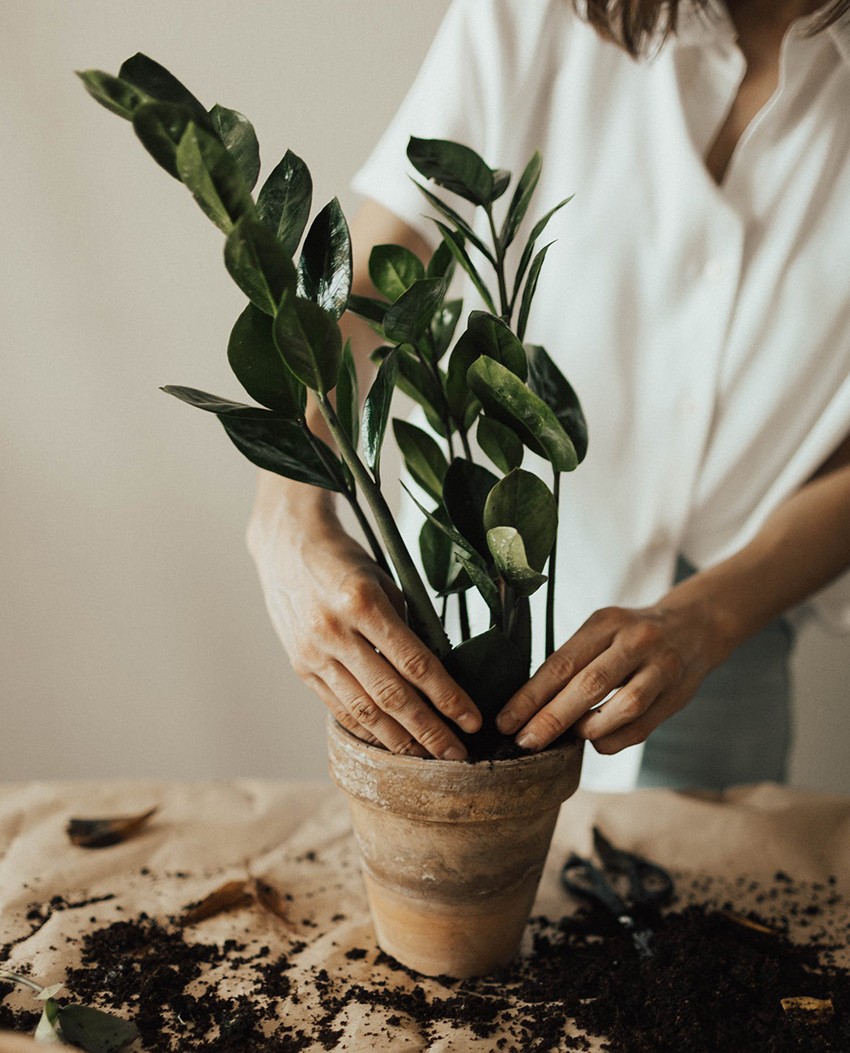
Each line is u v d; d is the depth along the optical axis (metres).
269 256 0.45
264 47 1.26
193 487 1.43
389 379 0.54
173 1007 0.56
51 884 0.69
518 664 0.57
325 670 0.58
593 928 0.66
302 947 0.64
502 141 0.93
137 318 1.35
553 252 0.95
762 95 0.89
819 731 1.53
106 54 1.25
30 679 1.52
